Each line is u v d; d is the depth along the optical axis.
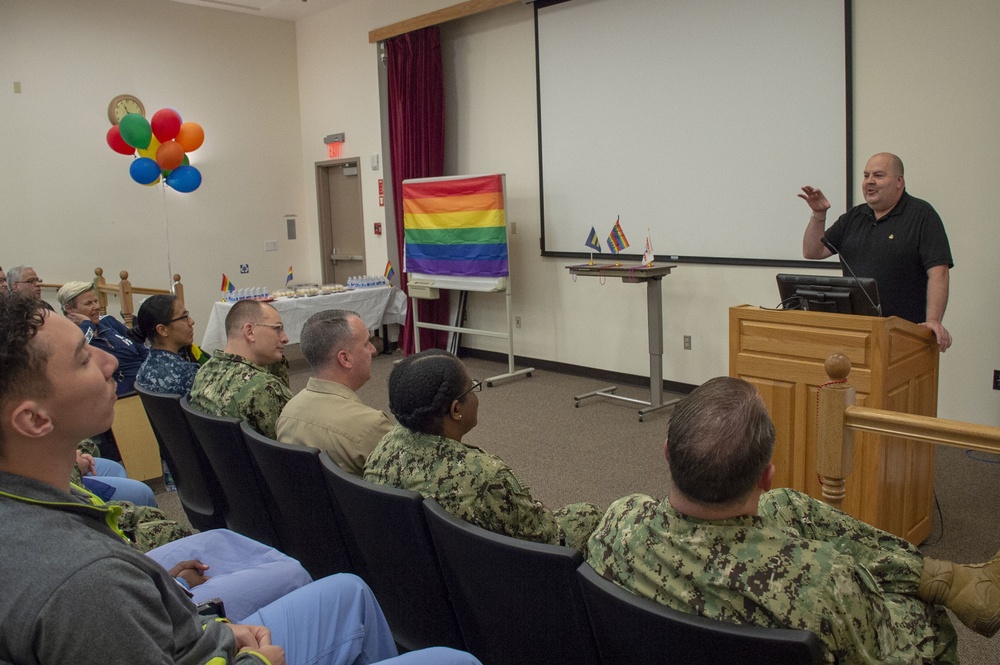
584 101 5.68
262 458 2.04
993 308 3.92
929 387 2.80
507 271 5.95
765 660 1.01
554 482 3.79
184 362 3.03
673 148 5.18
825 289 2.61
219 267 7.86
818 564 1.08
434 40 6.61
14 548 0.90
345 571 2.06
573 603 1.31
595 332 5.97
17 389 0.93
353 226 8.09
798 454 2.68
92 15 6.85
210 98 7.66
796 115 4.54
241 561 1.91
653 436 4.47
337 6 7.55
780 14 4.52
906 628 1.32
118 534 1.08
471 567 1.45
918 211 3.10
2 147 6.50
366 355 2.20
